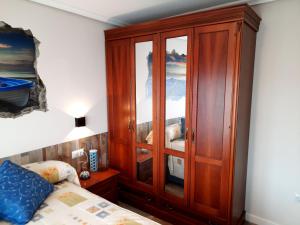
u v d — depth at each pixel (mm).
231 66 2004
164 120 2506
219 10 1981
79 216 1636
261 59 2355
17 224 1546
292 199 2350
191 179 2395
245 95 2234
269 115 2377
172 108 2430
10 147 2139
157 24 2383
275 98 2324
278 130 2348
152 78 2523
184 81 2299
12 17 2062
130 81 2727
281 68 2262
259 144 2475
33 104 2279
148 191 2773
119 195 3064
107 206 1783
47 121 2418
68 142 2652
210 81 2139
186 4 2426
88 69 2793
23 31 2146
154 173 2684
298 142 2254
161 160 2598
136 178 2883
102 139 3068
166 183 2627
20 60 2143
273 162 2414
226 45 2016
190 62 2225
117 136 3006
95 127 2957
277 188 2424
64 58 2521
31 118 2273
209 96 2164
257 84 2408
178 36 2275
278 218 2457
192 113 2279
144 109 2666
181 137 2416
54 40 2408
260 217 2568
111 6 2473
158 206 2701
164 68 2420
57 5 2355
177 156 2457
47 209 1715
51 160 2352
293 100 2234
